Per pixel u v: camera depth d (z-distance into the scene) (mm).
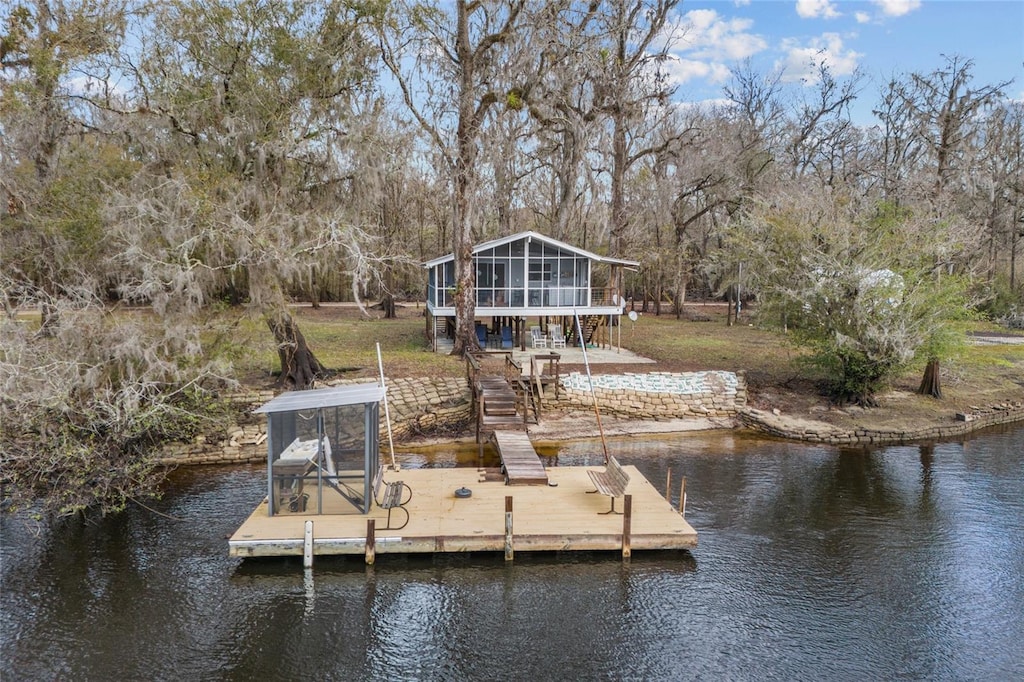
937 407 20266
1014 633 8688
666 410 19859
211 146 15773
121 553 10578
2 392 10445
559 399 19609
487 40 22609
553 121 29391
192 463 15320
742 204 31656
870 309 18500
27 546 10812
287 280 17000
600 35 24281
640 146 43562
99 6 14844
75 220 13914
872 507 13055
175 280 13750
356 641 8328
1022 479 14844
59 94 14734
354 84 17594
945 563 10633
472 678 7656
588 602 9250
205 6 15234
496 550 10281
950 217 19875
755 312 22328
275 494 10875
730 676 7723
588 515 11023
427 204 43562
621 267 29016
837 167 40625
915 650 8281
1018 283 40375
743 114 43281
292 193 17156
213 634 8445
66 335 11875
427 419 18078
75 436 11750
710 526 11984
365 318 38500
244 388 17578
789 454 16719
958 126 30375
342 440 10875
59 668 7738
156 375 12500
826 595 9570
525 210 57406
